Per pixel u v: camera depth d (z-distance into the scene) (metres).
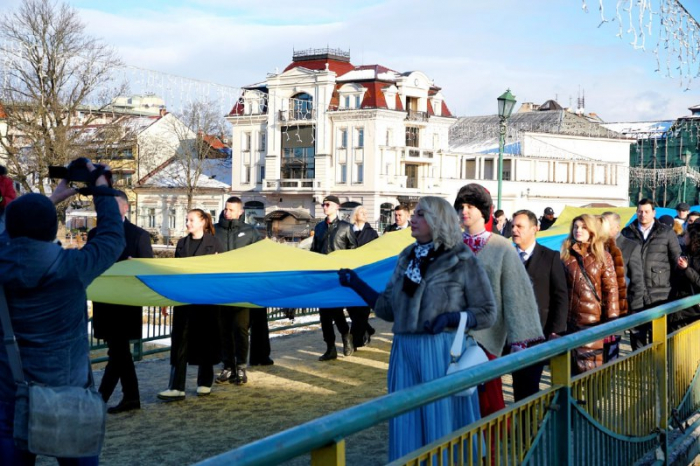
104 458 6.54
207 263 7.63
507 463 3.87
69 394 3.67
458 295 4.68
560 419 4.47
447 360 4.64
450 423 4.63
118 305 7.85
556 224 14.59
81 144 38.91
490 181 67.62
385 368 10.57
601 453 5.11
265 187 66.81
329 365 10.77
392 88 63.09
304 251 8.52
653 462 5.98
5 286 3.67
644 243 9.48
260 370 10.38
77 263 3.79
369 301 5.00
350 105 63.56
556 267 6.57
